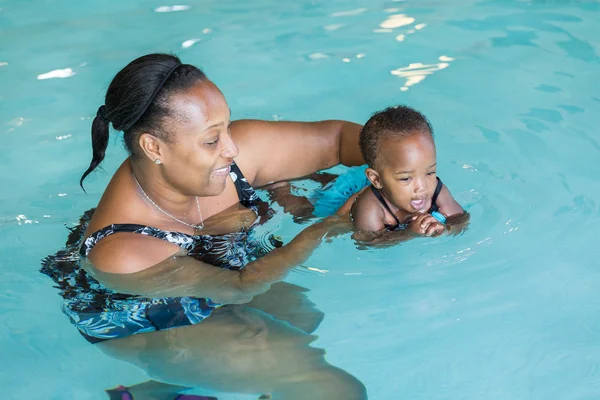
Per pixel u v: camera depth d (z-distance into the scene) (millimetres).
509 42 4625
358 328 2590
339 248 2949
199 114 2404
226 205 2914
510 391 2346
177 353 2475
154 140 2438
